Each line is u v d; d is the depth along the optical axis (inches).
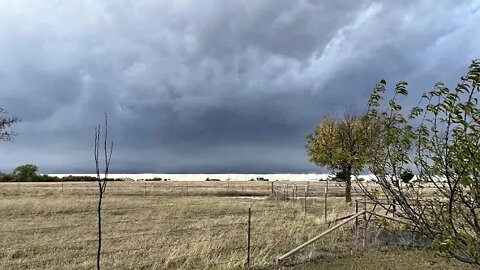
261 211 797.2
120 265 367.6
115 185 2017.7
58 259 390.3
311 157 1103.0
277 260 405.4
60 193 1299.2
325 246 464.1
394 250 439.8
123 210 768.9
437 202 168.2
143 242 455.5
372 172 179.8
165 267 366.6
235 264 383.9
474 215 159.9
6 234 502.0
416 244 446.6
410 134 166.6
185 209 792.3
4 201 803.4
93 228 559.2
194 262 386.9
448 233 155.9
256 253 429.1
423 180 170.1
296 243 474.0
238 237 493.4
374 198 200.7
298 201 1071.6
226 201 998.4
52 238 483.8
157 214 718.5
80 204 805.2
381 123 183.3
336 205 883.4
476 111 145.5
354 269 383.6
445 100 152.6
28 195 1168.2
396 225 347.6
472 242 151.7
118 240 472.4
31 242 460.1
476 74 148.6
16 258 398.6
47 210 733.3
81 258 392.8
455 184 154.9
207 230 537.6
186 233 524.7
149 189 1588.3
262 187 1872.5
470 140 146.6
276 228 559.5
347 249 450.6
